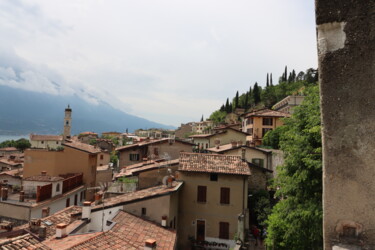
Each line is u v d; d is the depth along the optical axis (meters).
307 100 15.09
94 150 37.06
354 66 4.03
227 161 23.42
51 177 28.36
